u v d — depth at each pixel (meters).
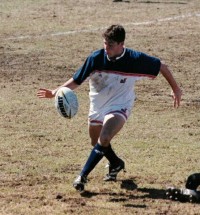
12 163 31.56
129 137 36.34
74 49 61.56
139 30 70.69
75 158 32.53
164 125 38.97
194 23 74.81
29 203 26.23
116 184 28.73
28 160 32.06
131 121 39.59
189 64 56.12
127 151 33.75
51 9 83.81
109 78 27.31
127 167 31.12
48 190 27.81
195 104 44.03
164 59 57.75
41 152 33.41
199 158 32.75
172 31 70.19
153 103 43.97
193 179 26.81
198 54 59.88
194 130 38.06
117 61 27.00
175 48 62.16
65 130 37.59
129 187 28.42
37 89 47.34
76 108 27.84
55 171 30.48
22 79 50.28
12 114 40.88
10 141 35.22
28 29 70.94
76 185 27.00
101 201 26.59
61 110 27.72
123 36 26.58
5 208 25.62
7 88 47.53
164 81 50.12
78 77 27.72
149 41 65.12
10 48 61.50
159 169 30.91
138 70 27.25
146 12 82.00
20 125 38.47
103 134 26.89
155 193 27.72
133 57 27.09
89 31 70.06
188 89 48.06
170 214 25.25
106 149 27.50
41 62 56.19
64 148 34.19
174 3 89.75
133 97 28.12
